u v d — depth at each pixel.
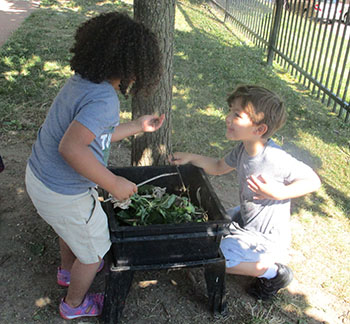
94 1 10.69
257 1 8.51
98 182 1.86
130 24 1.85
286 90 6.11
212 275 2.34
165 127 3.05
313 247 3.13
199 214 2.51
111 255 2.33
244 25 9.34
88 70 1.83
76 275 2.21
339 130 5.10
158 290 2.63
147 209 2.43
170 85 2.96
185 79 5.98
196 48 7.71
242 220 2.77
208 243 2.24
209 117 4.96
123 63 1.82
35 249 2.85
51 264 2.75
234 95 2.38
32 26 8.12
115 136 2.41
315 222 3.42
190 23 9.79
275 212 2.55
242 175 2.59
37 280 2.62
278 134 4.80
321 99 6.03
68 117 1.87
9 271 2.66
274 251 2.54
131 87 1.98
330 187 3.92
